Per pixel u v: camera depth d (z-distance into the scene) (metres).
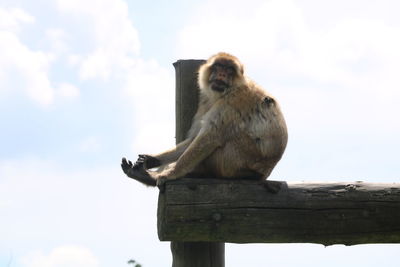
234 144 7.92
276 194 6.57
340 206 6.64
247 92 8.21
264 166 7.93
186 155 7.77
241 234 6.45
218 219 6.40
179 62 8.62
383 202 6.68
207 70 8.46
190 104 8.48
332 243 6.70
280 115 8.23
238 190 6.52
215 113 8.08
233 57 8.48
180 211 6.38
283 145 8.15
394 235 6.67
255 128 7.93
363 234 6.64
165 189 6.57
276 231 6.49
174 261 7.74
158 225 6.75
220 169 7.95
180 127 8.52
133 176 7.75
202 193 6.48
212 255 7.64
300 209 6.58
